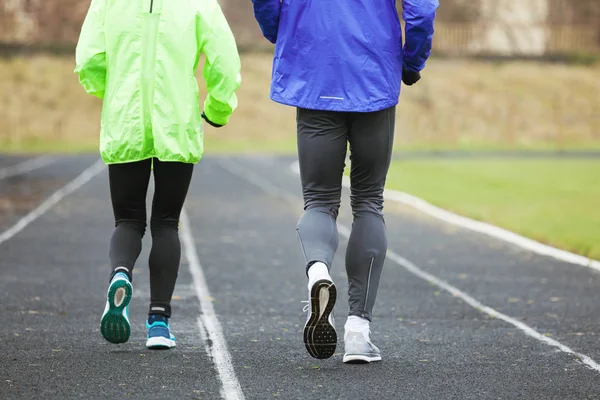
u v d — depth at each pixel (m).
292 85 7.98
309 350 7.47
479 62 102.56
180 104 8.44
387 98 7.96
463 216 24.72
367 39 7.89
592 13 113.81
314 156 8.04
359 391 7.19
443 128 90.56
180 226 21.75
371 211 8.23
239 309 11.45
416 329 10.16
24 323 10.17
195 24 8.48
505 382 7.59
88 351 8.66
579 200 30.17
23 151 67.75
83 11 101.50
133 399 6.88
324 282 7.29
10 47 92.94
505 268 15.68
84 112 85.62
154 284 8.84
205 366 8.05
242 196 30.78
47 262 15.50
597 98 98.19
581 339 9.64
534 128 92.19
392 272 15.09
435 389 7.29
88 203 27.27
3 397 6.89
